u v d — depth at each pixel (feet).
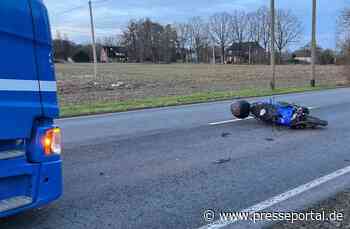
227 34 447.01
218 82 131.34
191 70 244.83
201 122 40.19
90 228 15.19
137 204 17.60
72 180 20.86
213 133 34.12
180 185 20.18
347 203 17.67
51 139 14.21
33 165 13.69
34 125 13.84
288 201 18.07
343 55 123.03
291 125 35.50
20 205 13.25
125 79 144.56
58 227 15.21
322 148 28.53
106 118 44.21
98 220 15.90
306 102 58.13
